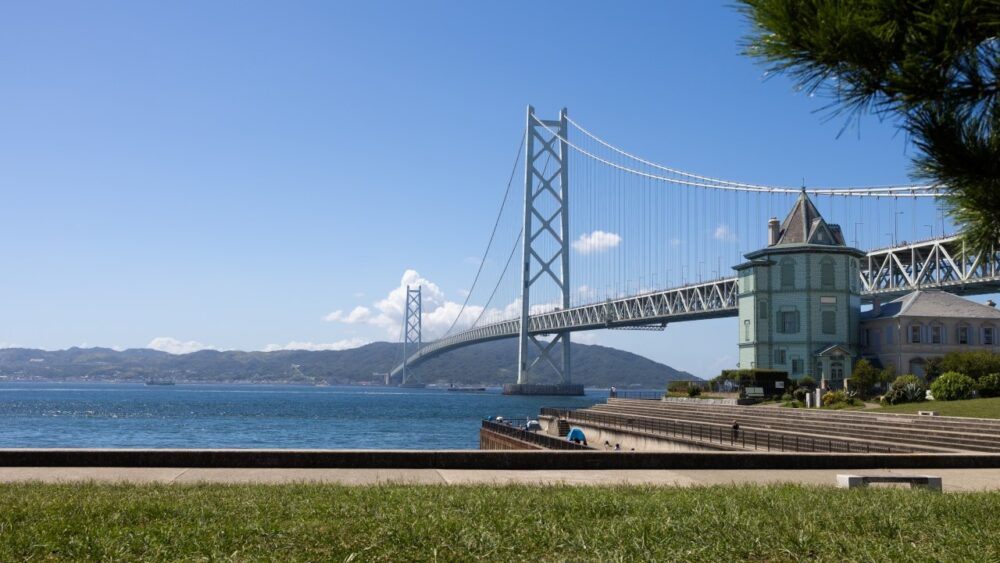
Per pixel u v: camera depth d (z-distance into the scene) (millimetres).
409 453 20016
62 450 19484
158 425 104938
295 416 129125
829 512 12086
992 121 7984
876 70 7418
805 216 75125
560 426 66188
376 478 17766
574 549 9625
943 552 9617
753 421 51719
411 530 10336
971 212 8797
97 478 17031
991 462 22234
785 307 73125
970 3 6977
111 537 9781
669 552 9430
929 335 68938
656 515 11789
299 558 9023
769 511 12297
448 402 193875
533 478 18188
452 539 10031
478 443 80312
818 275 72688
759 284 73875
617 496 13805
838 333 72312
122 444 76562
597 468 20391
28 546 9273
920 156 8398
